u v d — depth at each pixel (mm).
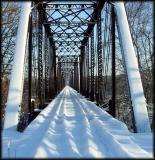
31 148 6164
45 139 6598
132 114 10117
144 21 27953
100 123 10180
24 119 10648
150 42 27422
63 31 31031
